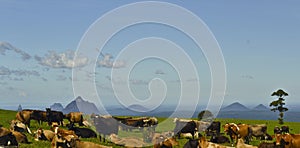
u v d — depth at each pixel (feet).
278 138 101.55
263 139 139.95
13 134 99.40
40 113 150.00
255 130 138.51
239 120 236.84
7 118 180.34
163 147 97.30
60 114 152.56
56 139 87.56
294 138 100.58
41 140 107.55
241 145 97.35
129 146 103.35
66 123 161.89
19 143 98.89
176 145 106.32
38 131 109.29
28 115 145.89
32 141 104.37
